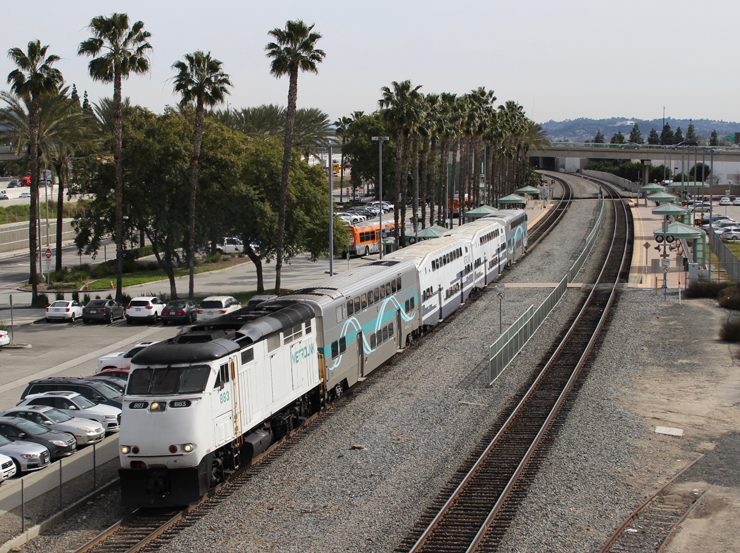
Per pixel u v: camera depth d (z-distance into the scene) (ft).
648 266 198.29
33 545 50.72
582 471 62.34
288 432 72.54
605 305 146.61
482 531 50.11
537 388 89.92
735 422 76.02
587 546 48.03
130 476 56.08
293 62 145.38
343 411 81.76
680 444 69.51
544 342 116.06
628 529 50.60
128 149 164.55
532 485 59.21
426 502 56.49
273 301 79.61
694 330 122.11
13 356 124.16
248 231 169.07
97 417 80.23
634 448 68.28
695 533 49.80
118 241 162.91
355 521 53.31
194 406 55.83
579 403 83.46
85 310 152.25
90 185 171.94
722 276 180.24
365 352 92.84
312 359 76.59
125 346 130.41
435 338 120.16
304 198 173.68
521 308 143.13
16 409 76.64
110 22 152.15
